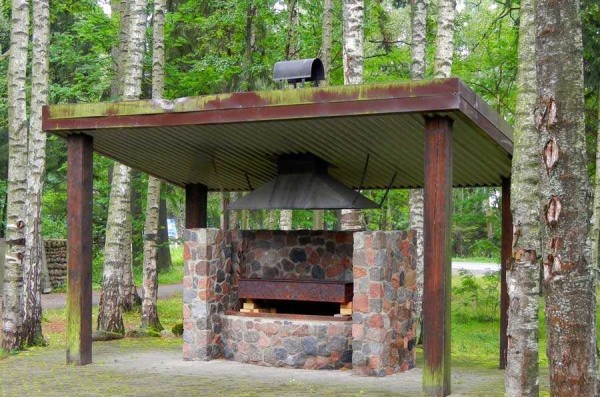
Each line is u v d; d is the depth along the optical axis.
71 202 9.30
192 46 19.28
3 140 23.86
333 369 9.19
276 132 8.93
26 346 11.16
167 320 16.16
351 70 11.37
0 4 19.69
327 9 16.02
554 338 4.88
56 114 8.98
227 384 8.11
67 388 7.88
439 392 7.45
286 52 18.45
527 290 6.53
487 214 17.91
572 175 4.85
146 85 18.62
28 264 11.29
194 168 11.16
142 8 13.31
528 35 7.03
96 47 18.27
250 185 11.16
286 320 9.43
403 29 23.55
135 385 8.04
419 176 11.30
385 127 8.38
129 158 10.66
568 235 4.84
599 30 13.93
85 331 9.45
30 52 19.19
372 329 8.73
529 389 6.44
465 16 20.16
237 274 10.35
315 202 9.52
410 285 9.62
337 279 9.95
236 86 18.81
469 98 7.45
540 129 5.00
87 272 9.40
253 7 18.12
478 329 15.62
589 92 14.55
